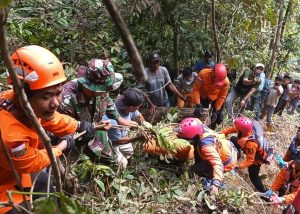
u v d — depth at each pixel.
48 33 5.04
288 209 4.07
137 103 3.91
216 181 3.94
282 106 9.79
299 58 11.81
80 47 5.17
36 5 5.23
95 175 3.62
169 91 6.24
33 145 1.78
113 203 3.50
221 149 4.39
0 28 0.70
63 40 5.39
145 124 3.93
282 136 8.84
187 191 3.94
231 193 4.04
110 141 3.67
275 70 10.03
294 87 10.54
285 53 10.12
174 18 6.12
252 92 7.43
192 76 6.38
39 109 1.70
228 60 7.50
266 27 8.66
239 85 7.41
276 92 8.46
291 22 10.06
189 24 6.38
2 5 0.67
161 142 3.60
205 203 3.85
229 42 7.55
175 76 6.79
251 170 5.43
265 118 9.28
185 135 4.07
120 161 3.84
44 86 1.65
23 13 5.18
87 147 3.53
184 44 6.83
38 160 1.77
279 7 8.59
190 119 4.17
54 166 0.98
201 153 4.12
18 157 1.68
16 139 1.65
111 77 2.98
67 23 5.16
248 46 7.99
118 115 3.61
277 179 5.21
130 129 3.87
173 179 4.17
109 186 3.65
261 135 5.23
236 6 7.14
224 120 7.18
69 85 2.96
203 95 5.67
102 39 5.70
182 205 3.79
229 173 5.05
